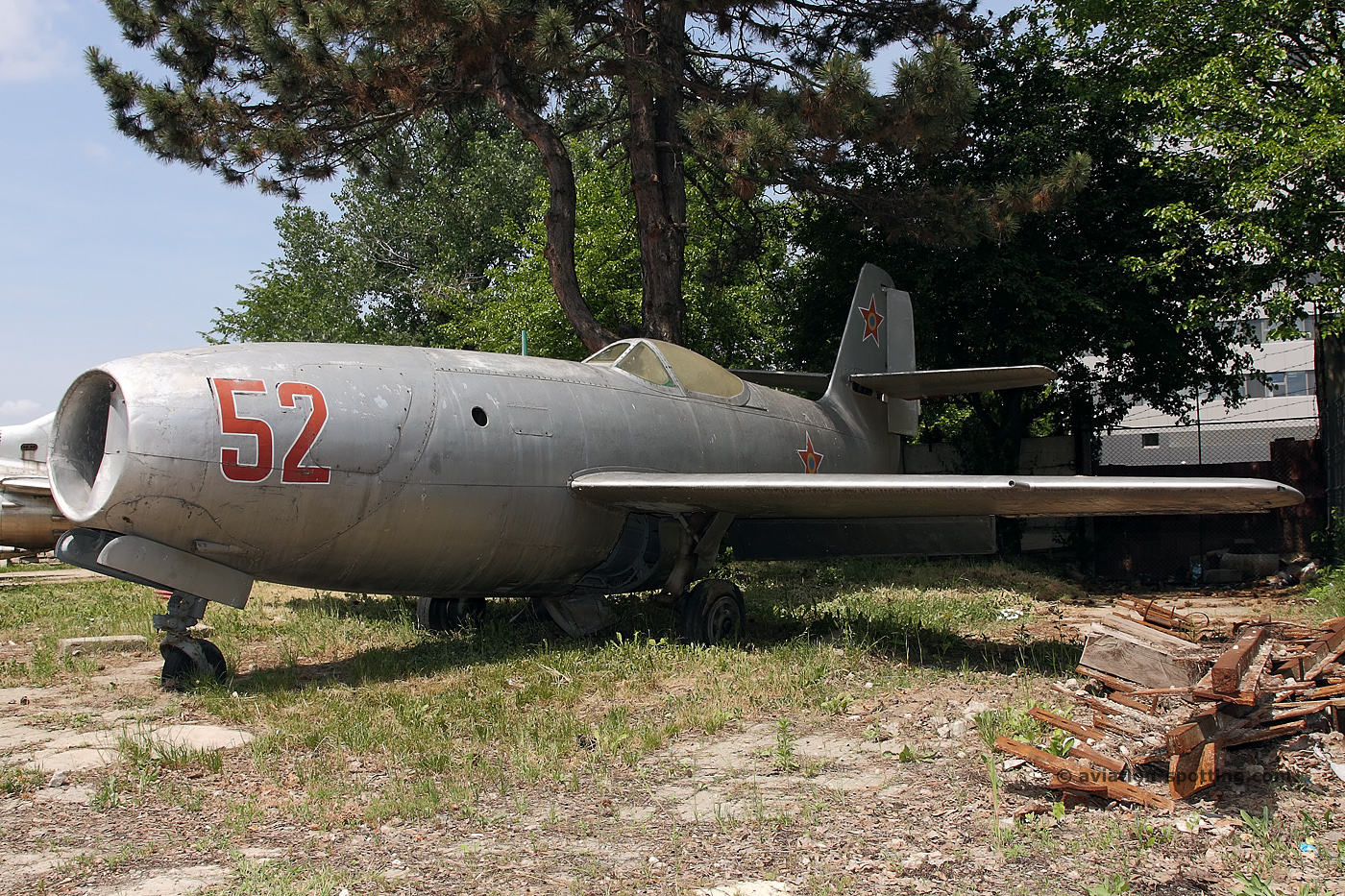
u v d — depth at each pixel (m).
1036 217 16.36
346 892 3.44
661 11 14.33
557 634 9.03
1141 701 5.11
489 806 4.40
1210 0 14.88
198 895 3.42
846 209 17.03
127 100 15.40
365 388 7.11
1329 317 13.07
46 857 3.82
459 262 37.09
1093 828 3.96
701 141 12.19
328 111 15.47
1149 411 34.47
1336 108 12.21
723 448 9.64
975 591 12.73
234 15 14.52
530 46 12.41
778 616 9.97
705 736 5.55
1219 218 14.45
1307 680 5.45
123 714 6.27
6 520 16.84
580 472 8.16
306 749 5.30
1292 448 16.62
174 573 6.64
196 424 6.32
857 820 4.11
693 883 3.50
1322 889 3.33
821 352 18.67
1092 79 16.61
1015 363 18.73
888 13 15.44
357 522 6.98
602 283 20.89
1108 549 18.00
